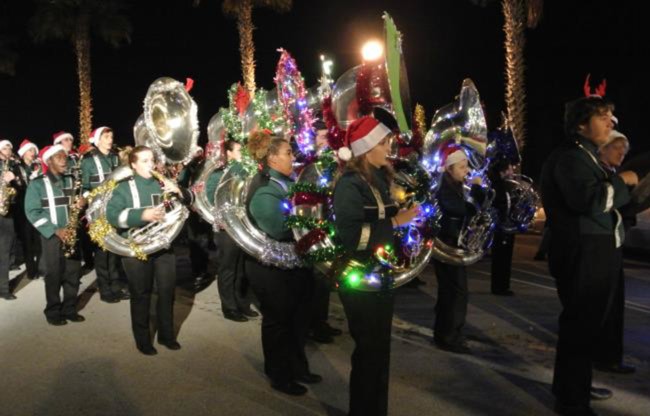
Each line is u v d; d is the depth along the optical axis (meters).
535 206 7.07
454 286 5.70
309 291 4.96
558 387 4.40
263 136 4.91
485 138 6.30
